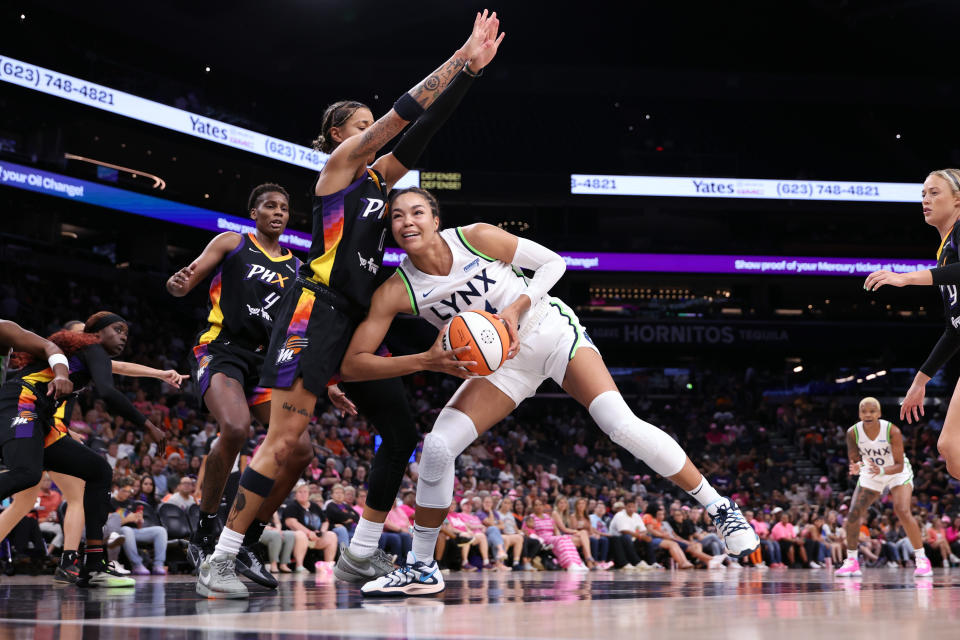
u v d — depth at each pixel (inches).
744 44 1011.9
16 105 724.0
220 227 834.8
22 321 638.5
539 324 127.0
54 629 75.9
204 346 161.2
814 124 1114.7
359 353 122.5
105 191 748.0
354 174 125.8
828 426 900.0
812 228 1090.7
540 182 987.3
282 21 872.3
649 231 1088.2
